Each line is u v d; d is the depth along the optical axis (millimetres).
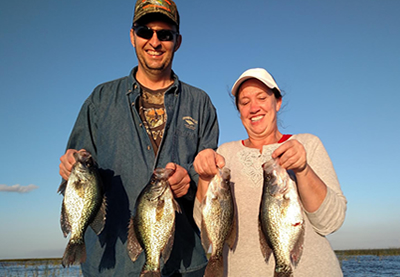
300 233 820
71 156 936
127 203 1011
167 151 1060
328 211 811
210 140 1173
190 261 1050
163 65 1078
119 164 1039
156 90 1124
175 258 1025
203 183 919
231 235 866
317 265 810
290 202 827
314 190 807
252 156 951
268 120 972
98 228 941
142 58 1073
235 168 957
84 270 1022
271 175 835
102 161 1063
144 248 890
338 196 864
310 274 802
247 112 977
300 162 781
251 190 909
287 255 810
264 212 833
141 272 875
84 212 912
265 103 967
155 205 894
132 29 1156
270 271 831
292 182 843
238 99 1025
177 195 939
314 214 819
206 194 868
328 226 823
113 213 1012
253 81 974
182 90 1167
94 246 1013
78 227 904
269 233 820
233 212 868
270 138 986
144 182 1016
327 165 914
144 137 1058
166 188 898
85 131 1106
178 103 1133
